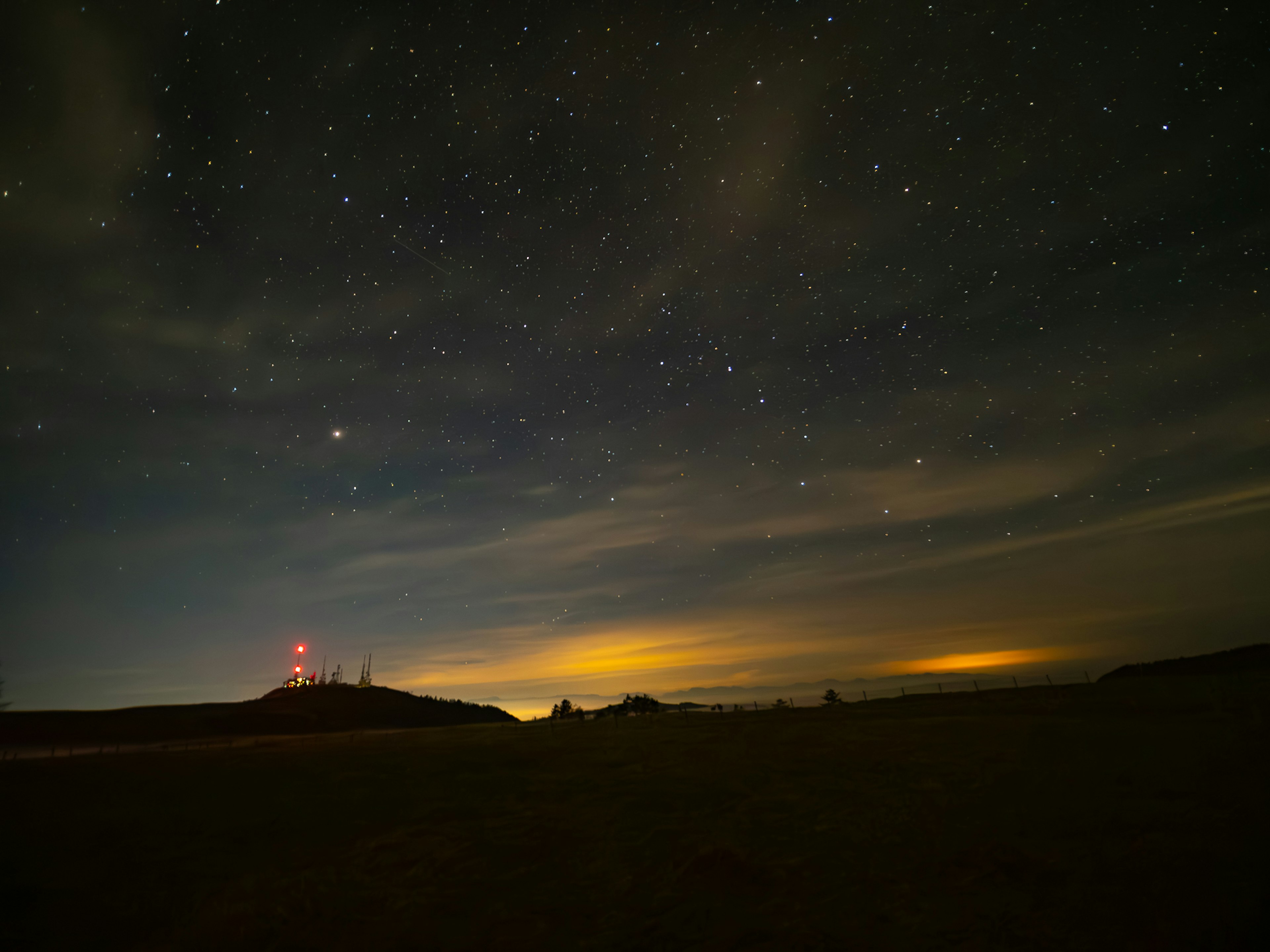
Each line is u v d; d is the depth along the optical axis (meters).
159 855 8.15
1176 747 9.49
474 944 4.70
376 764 18.05
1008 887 4.80
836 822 7.46
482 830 8.57
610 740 21.00
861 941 4.17
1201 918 3.80
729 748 15.88
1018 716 17.64
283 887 6.27
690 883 5.68
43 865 7.71
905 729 16.52
